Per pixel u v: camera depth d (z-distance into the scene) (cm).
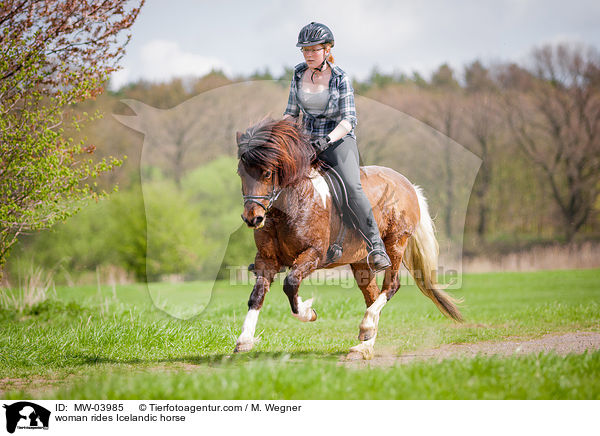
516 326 948
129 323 825
